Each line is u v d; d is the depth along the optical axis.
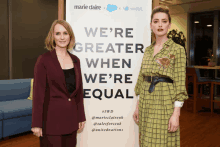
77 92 1.66
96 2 1.98
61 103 1.50
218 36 8.17
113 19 1.99
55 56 1.54
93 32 1.99
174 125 1.53
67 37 1.58
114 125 2.04
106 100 2.03
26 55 5.26
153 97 1.58
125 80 2.03
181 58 1.53
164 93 1.55
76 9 1.97
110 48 2.01
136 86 1.83
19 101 3.98
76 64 1.65
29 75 5.36
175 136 1.60
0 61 4.80
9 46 4.92
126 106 2.04
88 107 2.03
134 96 2.04
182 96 1.53
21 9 5.09
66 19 1.97
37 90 1.47
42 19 5.55
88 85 2.02
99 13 1.98
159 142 1.55
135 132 2.05
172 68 1.55
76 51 1.99
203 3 7.06
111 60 2.01
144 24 2.00
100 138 2.04
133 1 1.99
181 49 1.54
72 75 1.59
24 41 5.20
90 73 2.01
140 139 1.70
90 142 2.04
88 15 1.98
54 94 1.50
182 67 1.53
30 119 3.63
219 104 5.76
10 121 3.36
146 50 1.73
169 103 1.55
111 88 2.02
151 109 1.58
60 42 1.56
